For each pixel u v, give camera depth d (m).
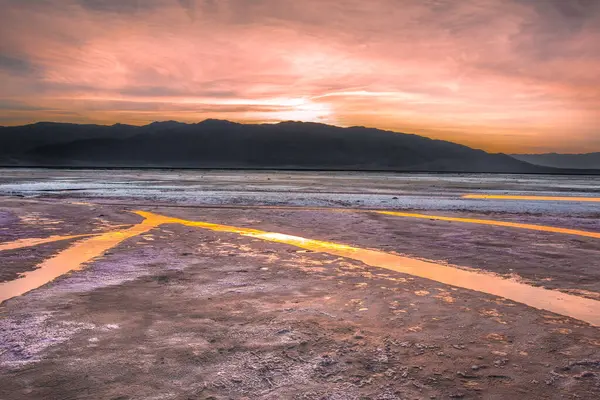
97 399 2.69
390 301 4.99
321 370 3.15
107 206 17.77
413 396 2.78
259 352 3.46
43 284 5.67
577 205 21.20
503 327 4.12
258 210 16.66
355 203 21.23
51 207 16.91
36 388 2.82
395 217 14.68
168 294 5.22
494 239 10.07
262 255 7.87
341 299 5.06
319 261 7.37
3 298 5.04
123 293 5.23
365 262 7.38
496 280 6.12
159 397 2.73
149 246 8.71
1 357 3.31
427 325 4.16
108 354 3.38
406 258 7.74
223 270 6.61
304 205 19.91
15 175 67.38
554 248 8.89
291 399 2.74
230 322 4.20
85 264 6.93
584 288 5.70
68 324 4.07
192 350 3.48
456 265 7.17
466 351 3.53
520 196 28.84
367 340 3.75
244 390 2.84
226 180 55.31
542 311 4.65
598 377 3.07
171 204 19.48
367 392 2.83
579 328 4.11
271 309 4.64
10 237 9.80
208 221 13.16
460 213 16.47
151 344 3.60
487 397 2.78
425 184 50.53
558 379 3.04
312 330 3.99
